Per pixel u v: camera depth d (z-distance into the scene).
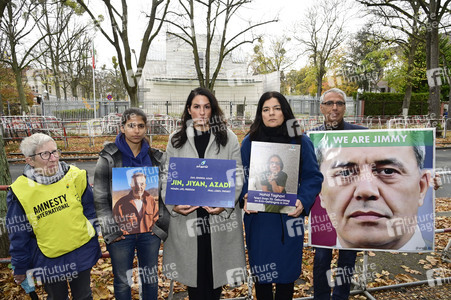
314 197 2.30
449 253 4.01
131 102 12.02
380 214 2.62
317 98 27.42
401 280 3.38
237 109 27.06
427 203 2.59
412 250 2.60
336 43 29.58
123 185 2.23
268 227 2.32
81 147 13.05
